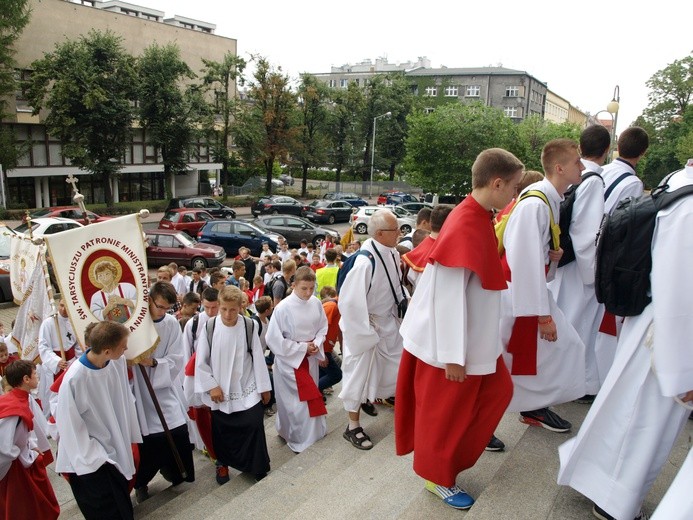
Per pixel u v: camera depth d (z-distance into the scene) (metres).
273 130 40.00
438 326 2.50
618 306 2.33
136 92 30.11
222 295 4.54
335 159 48.19
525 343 3.14
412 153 30.80
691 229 2.00
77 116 28.58
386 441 4.02
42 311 5.87
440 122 29.83
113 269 4.43
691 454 1.73
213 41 43.75
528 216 3.04
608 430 2.35
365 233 29.44
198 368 4.59
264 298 6.51
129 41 37.62
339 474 3.58
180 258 18.31
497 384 2.67
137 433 4.18
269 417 6.55
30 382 4.08
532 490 2.68
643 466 2.24
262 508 3.52
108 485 3.79
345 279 4.10
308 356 5.26
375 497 3.14
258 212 32.62
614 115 10.62
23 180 32.50
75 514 4.75
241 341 4.62
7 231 6.39
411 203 32.84
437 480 2.67
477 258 2.41
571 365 3.16
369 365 4.17
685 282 2.00
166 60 31.33
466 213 2.50
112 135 30.06
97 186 36.16
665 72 37.19
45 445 4.50
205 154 42.62
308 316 5.25
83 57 28.00
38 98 27.81
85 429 3.70
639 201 2.25
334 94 46.38
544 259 3.09
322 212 32.44
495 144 29.59
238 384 4.61
